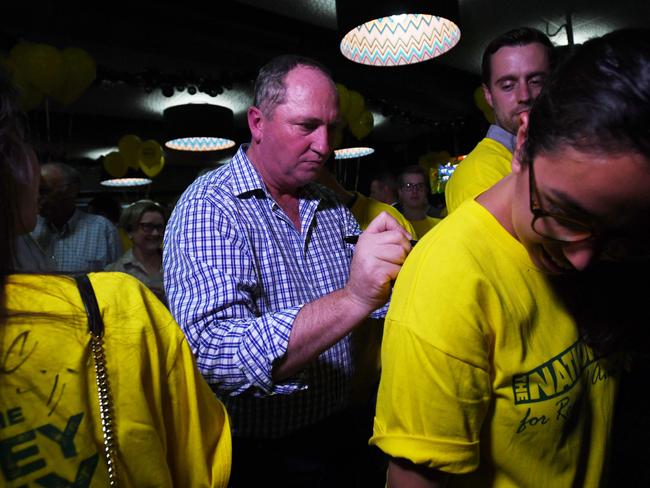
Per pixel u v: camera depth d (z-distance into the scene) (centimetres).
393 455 64
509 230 65
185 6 395
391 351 65
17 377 45
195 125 502
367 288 89
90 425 48
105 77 438
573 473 70
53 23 370
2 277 47
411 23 263
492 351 64
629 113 44
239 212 115
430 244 67
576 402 69
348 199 171
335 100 122
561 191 50
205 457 63
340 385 123
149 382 55
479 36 489
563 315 68
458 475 69
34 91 330
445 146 837
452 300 61
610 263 67
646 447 136
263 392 96
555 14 444
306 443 117
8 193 47
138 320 54
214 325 98
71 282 53
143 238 267
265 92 120
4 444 44
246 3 415
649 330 69
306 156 120
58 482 45
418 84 568
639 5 428
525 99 147
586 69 48
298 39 457
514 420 65
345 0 246
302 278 123
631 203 47
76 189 312
